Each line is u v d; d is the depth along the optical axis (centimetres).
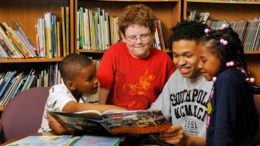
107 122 89
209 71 104
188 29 120
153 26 151
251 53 264
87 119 90
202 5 277
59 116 95
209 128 101
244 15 285
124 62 164
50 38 229
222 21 279
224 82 93
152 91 164
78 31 231
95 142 94
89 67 122
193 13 252
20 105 167
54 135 111
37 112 167
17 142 101
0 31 222
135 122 91
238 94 93
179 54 122
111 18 238
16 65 248
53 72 234
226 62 100
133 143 106
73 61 121
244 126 97
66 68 122
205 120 124
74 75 121
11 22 249
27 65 250
